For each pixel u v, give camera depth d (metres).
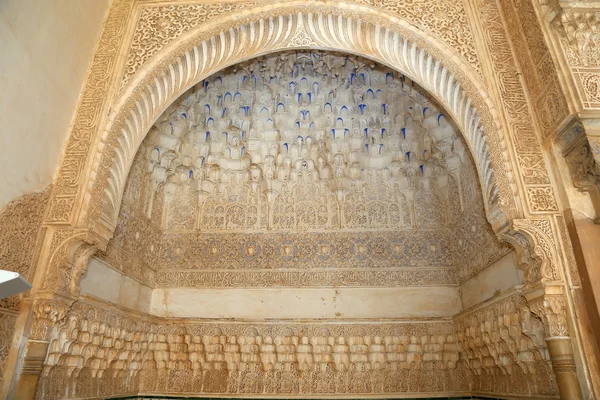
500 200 3.10
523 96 3.39
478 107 3.45
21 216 2.77
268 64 5.16
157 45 3.73
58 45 3.19
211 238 5.17
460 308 4.76
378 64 5.09
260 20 3.84
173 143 5.11
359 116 5.35
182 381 4.55
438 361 4.52
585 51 3.03
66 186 3.14
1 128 2.60
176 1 3.94
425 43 3.67
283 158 5.38
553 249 2.84
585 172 2.80
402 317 4.68
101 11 3.85
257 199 5.34
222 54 3.92
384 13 3.76
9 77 2.66
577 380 2.56
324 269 4.97
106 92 3.51
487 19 3.75
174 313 4.84
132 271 4.40
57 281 2.85
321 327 4.62
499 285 3.80
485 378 4.10
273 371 4.55
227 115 5.31
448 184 5.17
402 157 5.31
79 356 3.28
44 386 2.88
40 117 2.98
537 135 3.23
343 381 4.50
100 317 3.52
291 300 4.86
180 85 3.91
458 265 4.85
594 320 2.57
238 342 4.61
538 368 3.15
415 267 4.95
